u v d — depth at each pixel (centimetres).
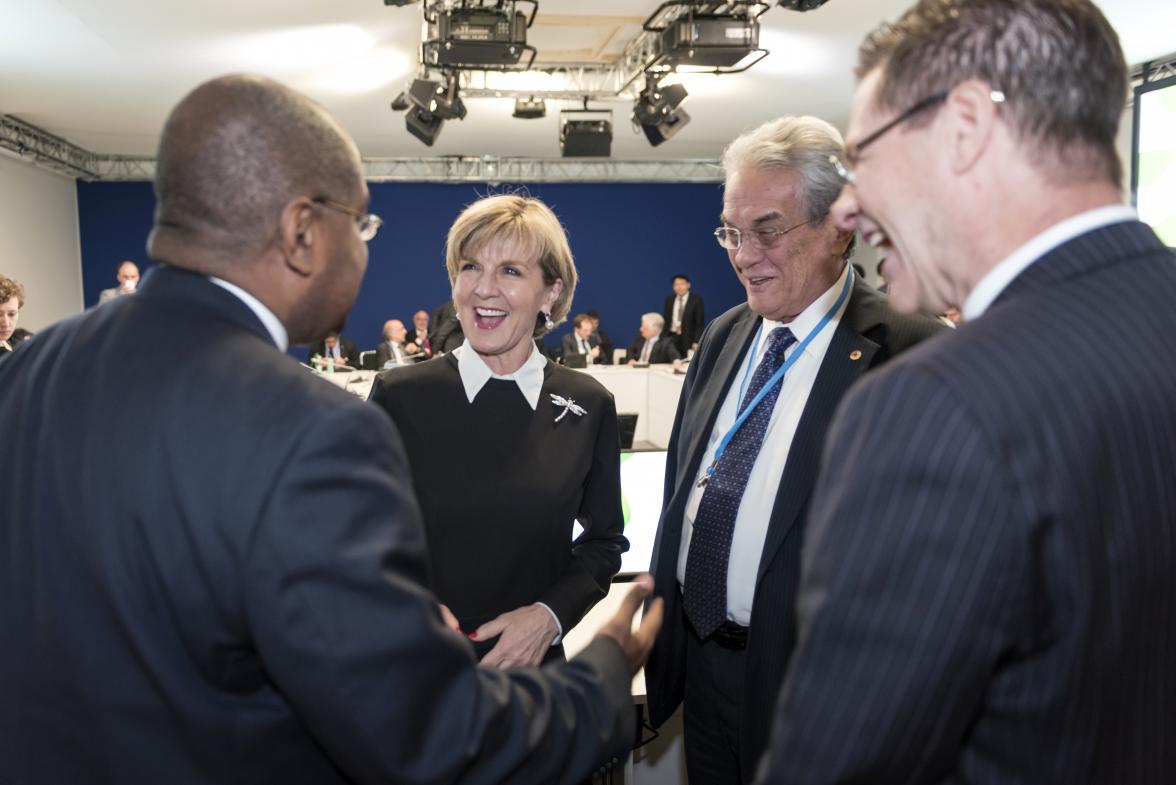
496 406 138
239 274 72
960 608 54
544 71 758
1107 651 55
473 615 132
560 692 79
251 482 62
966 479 54
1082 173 61
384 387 140
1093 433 55
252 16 534
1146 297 60
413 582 66
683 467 152
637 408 780
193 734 65
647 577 100
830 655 59
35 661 67
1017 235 62
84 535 65
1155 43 596
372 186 1155
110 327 71
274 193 71
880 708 56
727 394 148
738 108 822
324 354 812
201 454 63
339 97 765
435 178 1152
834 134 131
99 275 1104
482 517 133
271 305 73
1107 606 55
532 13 525
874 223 71
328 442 63
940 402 56
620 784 186
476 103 802
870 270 1104
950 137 62
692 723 145
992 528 53
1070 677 55
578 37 659
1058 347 57
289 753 69
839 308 135
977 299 64
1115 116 61
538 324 145
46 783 67
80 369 70
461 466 134
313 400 66
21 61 630
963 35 61
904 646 55
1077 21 60
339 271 76
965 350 58
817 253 130
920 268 67
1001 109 60
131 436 65
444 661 66
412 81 662
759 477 132
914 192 65
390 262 1172
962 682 55
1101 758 57
